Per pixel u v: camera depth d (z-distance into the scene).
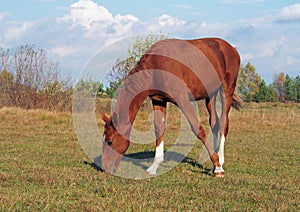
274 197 6.04
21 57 21.97
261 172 8.17
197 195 6.06
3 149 10.01
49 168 7.68
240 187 6.74
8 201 5.20
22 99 21.50
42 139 11.97
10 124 14.98
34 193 5.77
